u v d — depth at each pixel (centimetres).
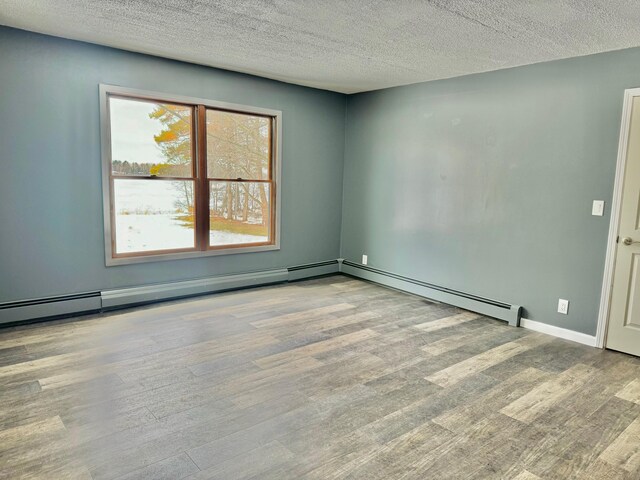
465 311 452
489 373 308
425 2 259
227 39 351
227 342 350
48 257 383
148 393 266
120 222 423
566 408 262
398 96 512
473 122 437
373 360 324
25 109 360
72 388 270
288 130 528
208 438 223
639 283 338
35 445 213
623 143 338
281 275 543
